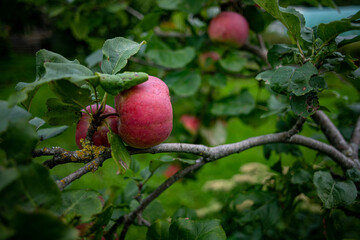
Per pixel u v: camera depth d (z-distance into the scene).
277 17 1.04
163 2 2.29
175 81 2.50
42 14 5.17
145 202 1.24
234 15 2.14
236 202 1.62
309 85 1.01
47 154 0.88
